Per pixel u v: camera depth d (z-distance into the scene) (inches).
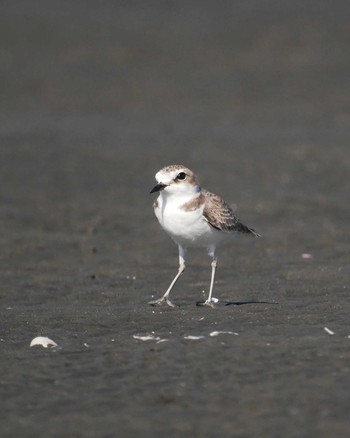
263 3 1731.1
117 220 719.7
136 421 283.0
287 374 323.3
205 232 432.1
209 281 520.4
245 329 393.7
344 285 496.1
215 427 275.9
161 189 418.6
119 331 402.6
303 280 514.3
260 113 1269.7
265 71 1461.6
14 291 505.0
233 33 1615.4
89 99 1366.9
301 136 1114.1
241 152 1026.1
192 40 1598.2
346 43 1534.2
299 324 401.1
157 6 1772.9
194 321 414.0
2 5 1766.7
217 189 844.0
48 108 1325.0
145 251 614.5
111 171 929.5
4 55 1551.4
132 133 1151.0
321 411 285.3
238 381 317.4
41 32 1642.5
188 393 307.0
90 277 538.9
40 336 394.0
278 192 823.7
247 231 457.1
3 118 1259.8
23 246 632.4
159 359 347.6
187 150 1042.1
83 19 1707.7
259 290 490.6
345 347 355.6
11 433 276.5
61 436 273.0
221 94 1375.5
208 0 1786.4
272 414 284.5
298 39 1557.6
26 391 315.6
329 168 928.3
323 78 1411.2
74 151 1033.5
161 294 488.1
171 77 1459.2
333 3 1691.7
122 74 1475.1
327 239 639.8
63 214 743.1
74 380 326.6
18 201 792.9
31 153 1019.9
